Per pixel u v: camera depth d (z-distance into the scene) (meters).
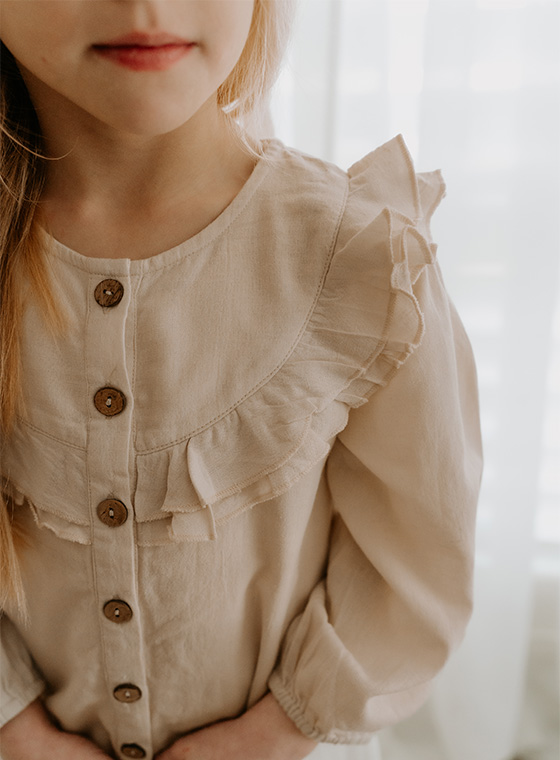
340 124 1.06
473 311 1.14
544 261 1.09
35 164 0.55
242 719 0.64
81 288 0.52
